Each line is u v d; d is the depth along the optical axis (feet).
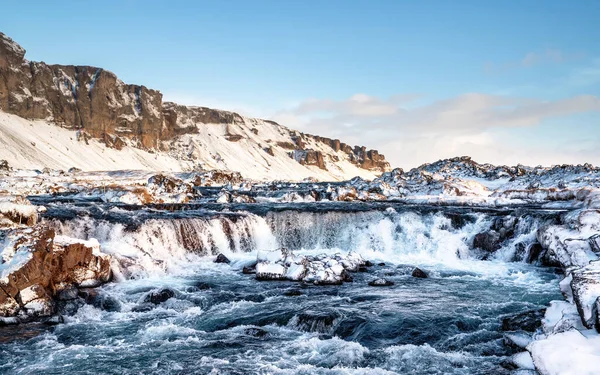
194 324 40.60
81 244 49.70
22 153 469.98
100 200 112.57
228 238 77.25
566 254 50.85
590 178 136.26
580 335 26.07
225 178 312.29
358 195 144.77
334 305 44.93
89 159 583.58
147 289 50.37
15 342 35.60
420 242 79.00
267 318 41.63
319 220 84.89
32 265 41.88
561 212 77.10
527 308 44.37
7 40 592.19
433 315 41.88
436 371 30.71
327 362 32.40
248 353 34.04
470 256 73.87
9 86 581.12
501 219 77.61
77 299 44.73
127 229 67.51
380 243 81.25
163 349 34.81
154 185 138.31
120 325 40.11
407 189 160.66
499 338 36.40
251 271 60.64
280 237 84.74
